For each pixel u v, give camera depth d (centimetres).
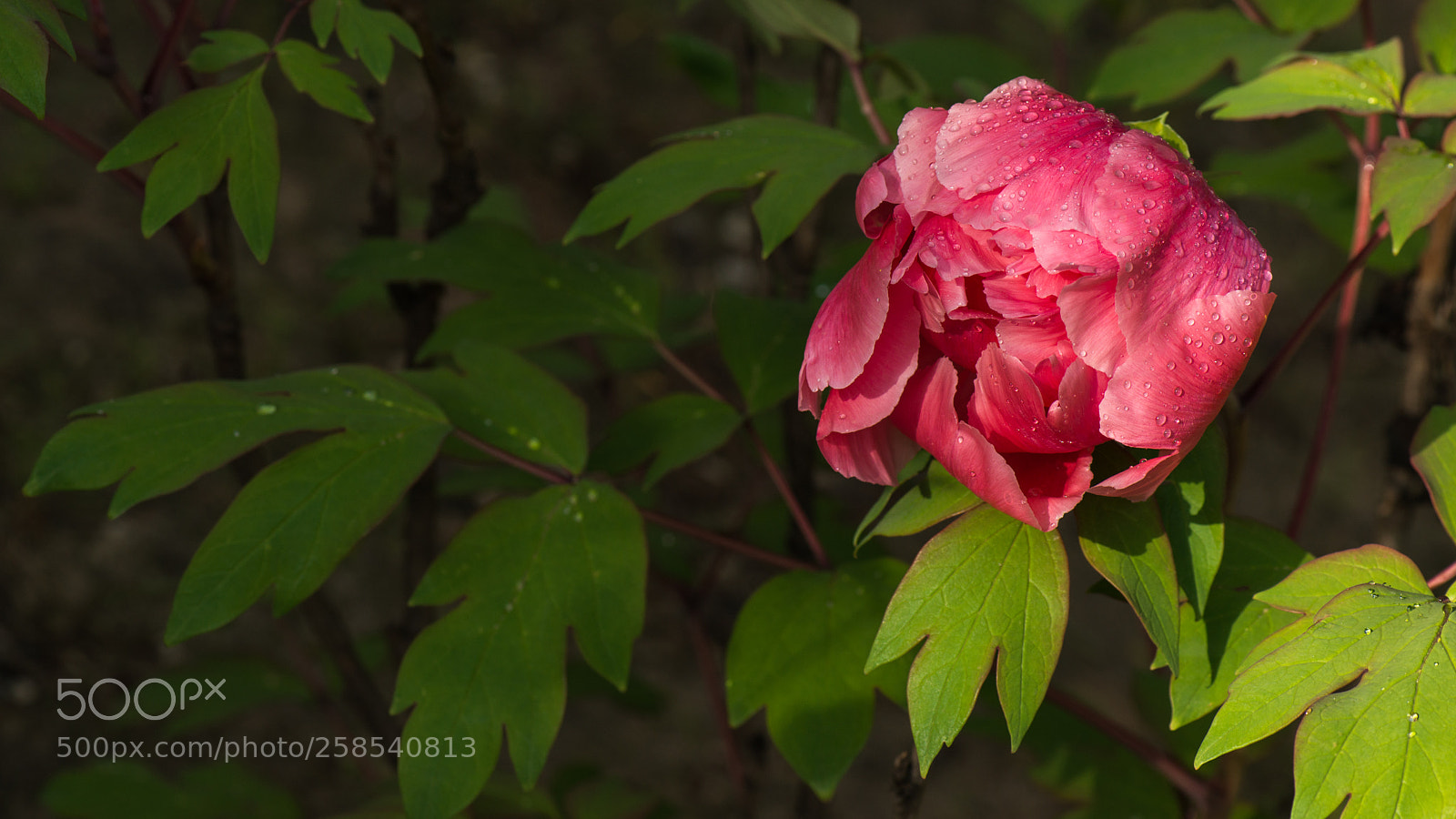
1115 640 301
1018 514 125
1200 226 123
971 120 125
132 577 252
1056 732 169
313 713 246
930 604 128
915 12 433
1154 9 402
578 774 181
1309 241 394
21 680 229
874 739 281
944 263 124
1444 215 149
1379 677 124
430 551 158
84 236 295
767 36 163
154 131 135
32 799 208
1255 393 137
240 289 304
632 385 309
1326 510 340
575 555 137
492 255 153
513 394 144
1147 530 128
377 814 150
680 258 355
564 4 420
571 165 377
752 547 144
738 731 185
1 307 274
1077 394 124
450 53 150
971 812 262
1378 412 369
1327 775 123
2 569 243
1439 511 131
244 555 134
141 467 135
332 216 329
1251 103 137
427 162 350
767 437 182
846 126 169
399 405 140
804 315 151
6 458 254
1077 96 196
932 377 126
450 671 135
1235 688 125
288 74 136
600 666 135
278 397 139
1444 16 142
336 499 136
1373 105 135
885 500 130
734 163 140
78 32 326
